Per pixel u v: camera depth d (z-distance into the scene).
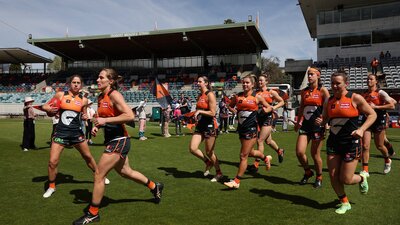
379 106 6.74
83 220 4.14
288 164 8.02
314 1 30.12
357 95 4.38
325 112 4.96
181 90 31.72
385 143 7.80
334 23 31.80
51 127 18.92
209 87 6.37
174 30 29.59
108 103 4.39
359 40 31.05
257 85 7.49
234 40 32.06
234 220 4.25
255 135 5.74
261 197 5.28
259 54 34.19
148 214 4.50
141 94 31.16
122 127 4.47
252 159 8.70
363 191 4.91
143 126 13.30
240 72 34.47
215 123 6.32
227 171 7.32
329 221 4.19
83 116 5.78
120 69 39.72
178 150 10.34
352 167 4.43
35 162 8.34
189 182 6.32
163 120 14.45
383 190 5.61
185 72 36.75
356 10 31.06
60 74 39.97
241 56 35.84
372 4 30.53
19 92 36.88
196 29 28.94
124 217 4.38
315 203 4.95
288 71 35.19
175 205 4.89
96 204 4.23
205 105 6.24
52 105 5.64
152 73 37.59
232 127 18.48
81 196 5.37
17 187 5.90
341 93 4.49
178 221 4.23
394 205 4.81
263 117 7.36
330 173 4.57
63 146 5.57
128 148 4.52
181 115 14.94
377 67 28.73
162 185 5.06
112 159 4.31
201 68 36.97
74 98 5.63
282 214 4.46
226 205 4.88
